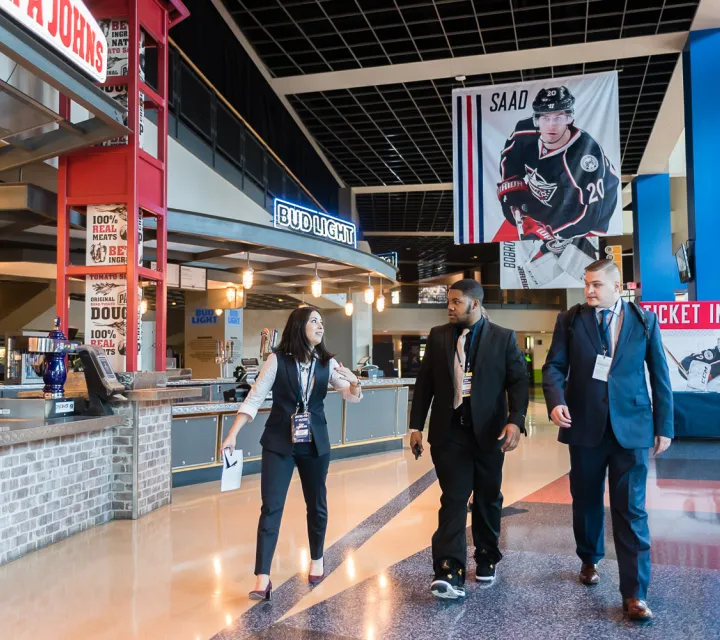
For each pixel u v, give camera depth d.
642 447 2.80
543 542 3.95
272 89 11.87
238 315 12.85
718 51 9.36
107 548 3.88
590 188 8.29
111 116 4.21
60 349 4.42
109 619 2.75
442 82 11.41
